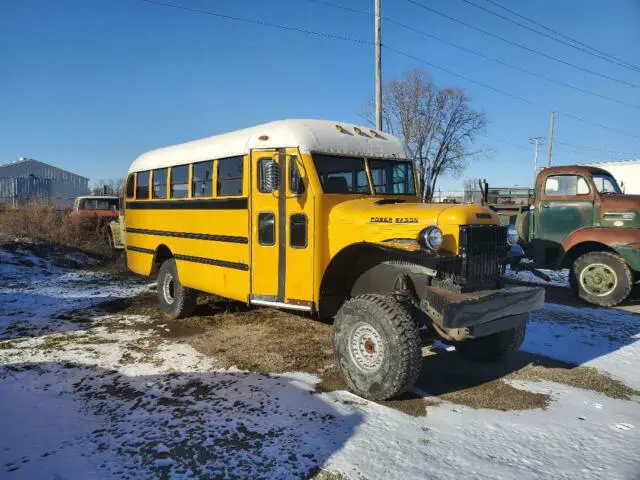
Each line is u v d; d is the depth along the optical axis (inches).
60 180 2295.8
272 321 301.7
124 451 146.5
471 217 189.8
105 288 427.8
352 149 237.1
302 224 221.5
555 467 137.7
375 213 204.5
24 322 302.2
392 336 175.9
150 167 342.3
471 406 179.5
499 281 198.5
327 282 218.4
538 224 407.2
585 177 386.6
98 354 237.6
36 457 143.9
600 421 167.6
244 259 246.5
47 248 604.1
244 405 177.8
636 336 275.0
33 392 192.1
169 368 218.2
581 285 369.4
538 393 192.4
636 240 355.3
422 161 304.5
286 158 225.8
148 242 346.6
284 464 137.6
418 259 188.2
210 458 141.6
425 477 131.6
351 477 131.2
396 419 166.7
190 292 306.2
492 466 137.6
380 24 660.1
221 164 265.4
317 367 219.5
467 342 232.7
